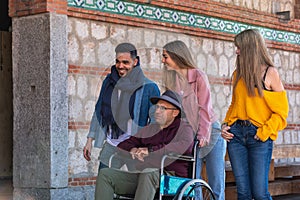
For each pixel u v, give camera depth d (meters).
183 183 6.95
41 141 9.88
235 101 7.47
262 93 7.29
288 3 14.46
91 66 10.44
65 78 9.96
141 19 11.09
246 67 7.31
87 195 10.28
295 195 12.26
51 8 9.81
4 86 12.57
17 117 10.16
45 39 9.84
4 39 12.53
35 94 9.95
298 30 14.52
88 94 10.38
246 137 7.38
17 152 10.16
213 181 8.50
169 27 11.57
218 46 12.64
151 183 6.92
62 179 9.89
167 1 11.45
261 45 7.34
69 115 10.13
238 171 7.45
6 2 13.93
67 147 9.98
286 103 7.35
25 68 10.07
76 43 10.27
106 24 10.66
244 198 7.47
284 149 10.52
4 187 11.57
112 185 7.09
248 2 13.34
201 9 12.12
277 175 11.30
